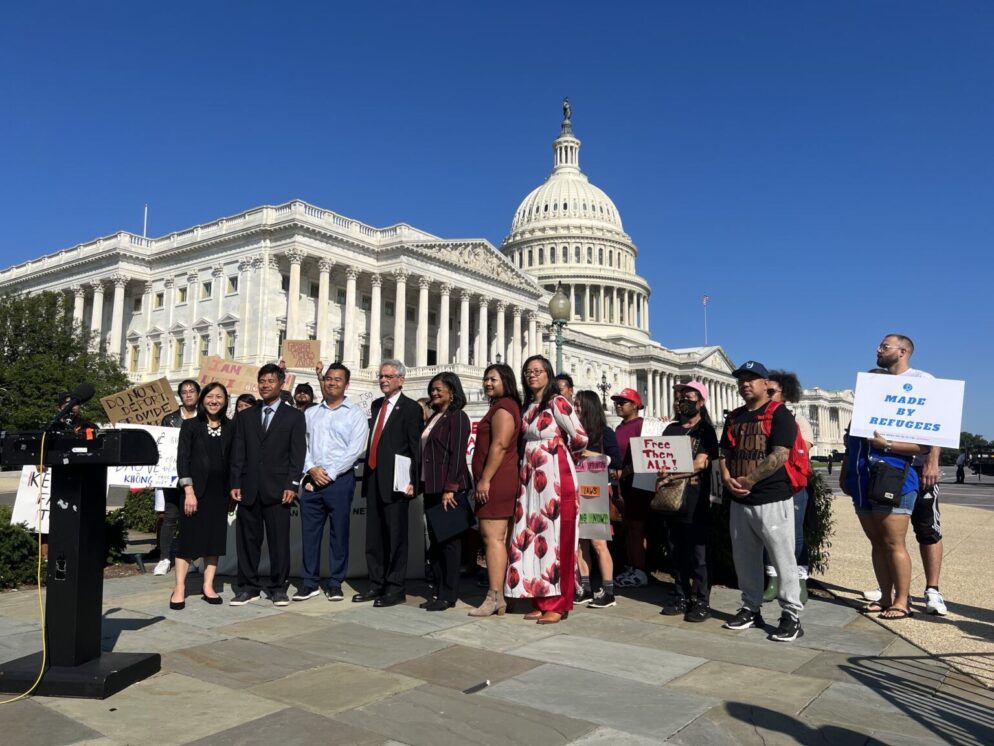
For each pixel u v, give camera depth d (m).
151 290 82.31
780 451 9.02
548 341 107.81
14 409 58.16
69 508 7.10
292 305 69.94
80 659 7.02
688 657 8.16
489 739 5.77
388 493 10.94
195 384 13.93
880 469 10.10
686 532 10.13
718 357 147.12
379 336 78.12
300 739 5.74
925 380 9.95
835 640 9.03
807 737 5.91
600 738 5.80
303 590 11.23
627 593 11.95
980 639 9.12
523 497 10.12
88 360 64.06
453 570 10.68
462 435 10.78
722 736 5.89
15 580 12.18
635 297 145.75
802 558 11.43
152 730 5.92
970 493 43.59
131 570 13.90
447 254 81.44
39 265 91.69
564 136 158.88
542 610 9.95
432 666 7.70
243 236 73.06
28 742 5.67
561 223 143.75
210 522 10.74
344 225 76.31
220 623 9.62
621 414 13.21
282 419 11.14
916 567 14.96
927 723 6.30
